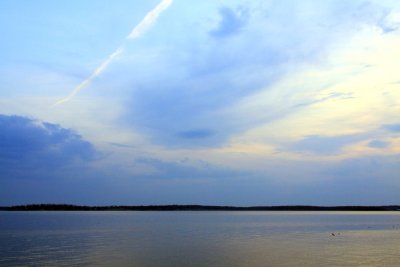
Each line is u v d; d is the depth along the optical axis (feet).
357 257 159.84
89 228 358.23
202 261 150.41
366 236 265.95
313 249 186.70
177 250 183.21
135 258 157.69
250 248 191.42
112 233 294.05
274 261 150.51
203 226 401.08
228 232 307.58
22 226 385.91
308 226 401.49
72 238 247.70
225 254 169.07
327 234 285.02
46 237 254.68
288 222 509.35
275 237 257.55
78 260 152.46
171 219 638.53
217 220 589.73
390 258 157.17
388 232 306.35
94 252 175.32
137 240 234.58
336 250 182.91
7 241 225.97
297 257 160.25
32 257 159.84
